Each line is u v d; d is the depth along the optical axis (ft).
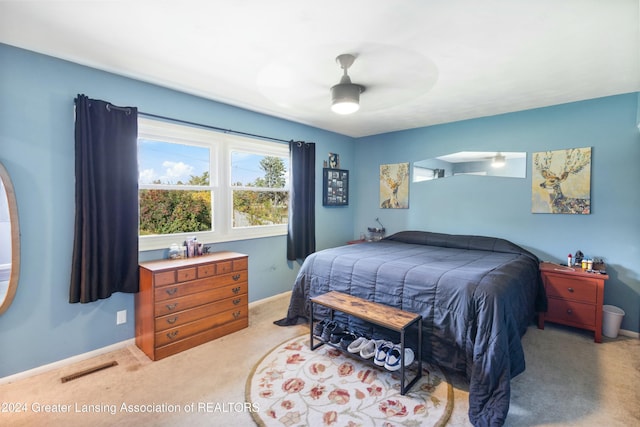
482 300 6.41
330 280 9.31
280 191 13.16
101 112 7.68
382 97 9.95
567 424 5.63
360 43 6.55
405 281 7.73
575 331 9.73
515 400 6.31
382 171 15.55
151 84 8.89
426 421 5.68
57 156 7.34
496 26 5.84
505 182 11.84
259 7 5.31
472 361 6.34
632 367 7.55
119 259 8.12
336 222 15.61
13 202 6.75
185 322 8.33
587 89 9.19
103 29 6.08
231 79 8.59
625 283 9.62
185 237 9.93
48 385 6.76
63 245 7.48
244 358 7.92
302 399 6.30
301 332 9.50
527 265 9.22
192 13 5.51
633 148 9.44
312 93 9.70
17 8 5.36
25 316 7.02
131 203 8.25
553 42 6.43
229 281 9.36
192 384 6.82
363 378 7.05
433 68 7.75
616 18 5.52
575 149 10.35
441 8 5.28
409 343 7.59
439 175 13.58
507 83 8.74
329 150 15.06
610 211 9.84
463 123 12.84
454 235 12.65
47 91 7.18
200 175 10.39
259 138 11.83
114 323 8.32
